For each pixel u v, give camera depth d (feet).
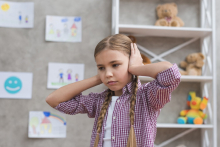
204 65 7.05
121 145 2.84
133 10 7.17
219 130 7.07
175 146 7.04
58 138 6.93
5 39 7.02
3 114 6.88
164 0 7.24
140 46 7.09
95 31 7.15
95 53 2.92
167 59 7.17
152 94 2.81
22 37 7.05
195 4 7.29
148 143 2.79
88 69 7.06
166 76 2.62
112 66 2.85
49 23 7.07
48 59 7.04
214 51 6.47
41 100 6.97
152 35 7.07
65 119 6.97
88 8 7.19
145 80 6.95
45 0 7.14
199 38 7.22
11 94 6.92
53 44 7.08
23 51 7.04
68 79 7.02
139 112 2.92
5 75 6.95
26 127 6.89
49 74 7.00
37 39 7.07
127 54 2.93
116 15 6.25
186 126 6.34
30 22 7.06
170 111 7.10
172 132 7.05
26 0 7.11
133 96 2.92
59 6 7.15
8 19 7.03
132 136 2.80
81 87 3.21
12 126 6.87
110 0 7.23
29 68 7.00
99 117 2.98
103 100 3.19
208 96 6.89
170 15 6.87
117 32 6.24
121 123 2.88
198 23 7.26
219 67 7.22
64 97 3.20
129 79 3.00
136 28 6.38
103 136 2.94
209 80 6.66
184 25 7.23
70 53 7.07
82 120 7.01
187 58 6.93
